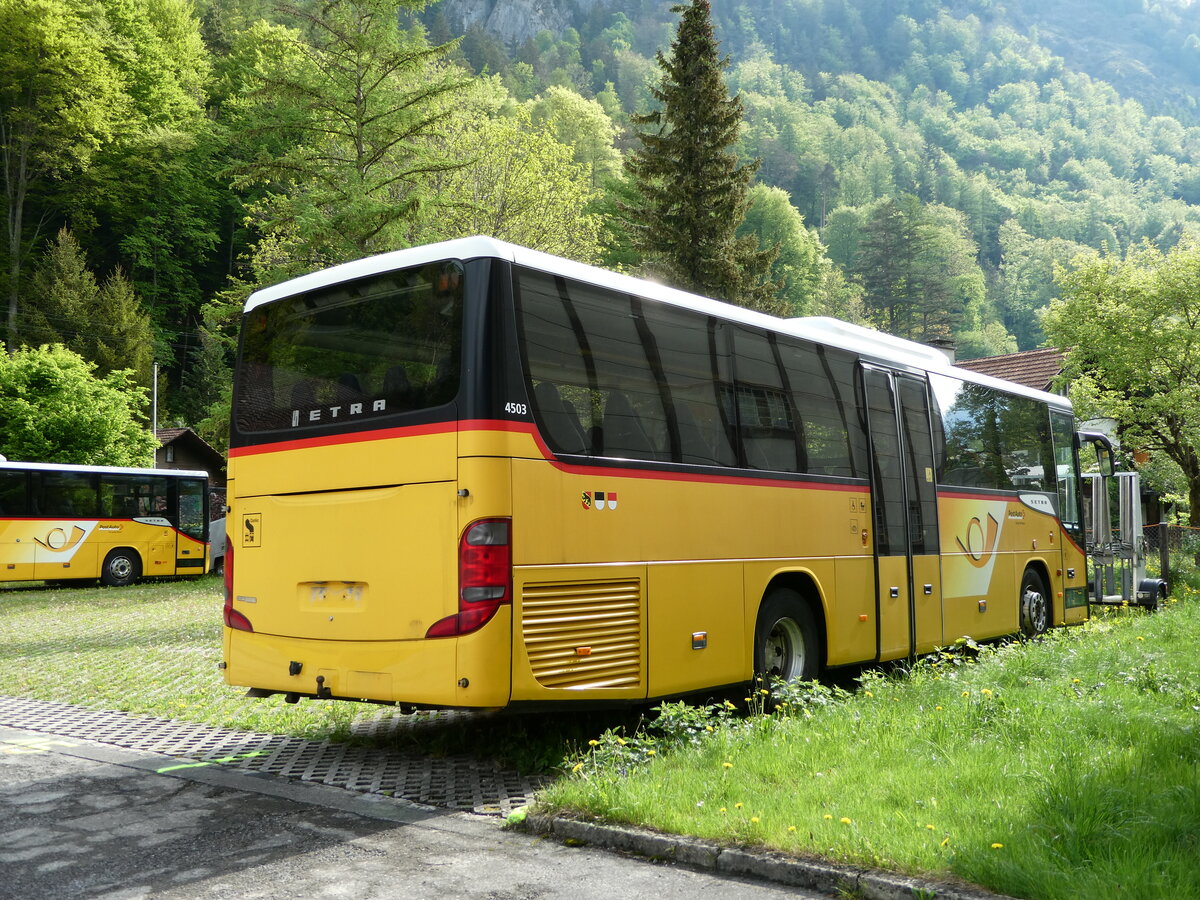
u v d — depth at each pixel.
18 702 9.68
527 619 6.25
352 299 6.96
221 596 23.06
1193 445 23.88
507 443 6.22
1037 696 7.27
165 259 59.84
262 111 24.08
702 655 7.52
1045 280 147.88
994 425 12.38
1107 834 4.44
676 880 4.56
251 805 5.95
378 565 6.50
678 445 7.55
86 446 36.38
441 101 23.97
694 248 29.56
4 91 50.72
